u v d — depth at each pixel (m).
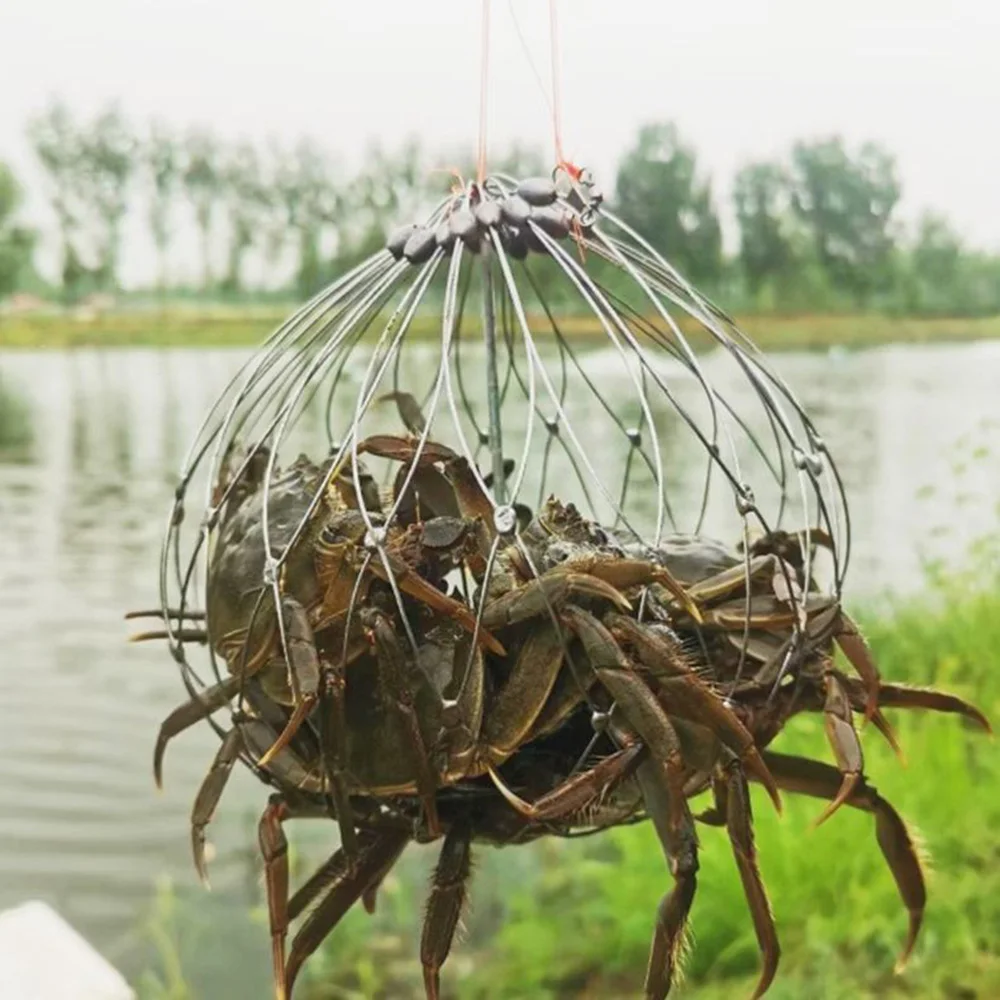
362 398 0.41
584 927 1.21
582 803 0.38
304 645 0.39
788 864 1.12
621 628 0.39
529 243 0.44
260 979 1.17
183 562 1.57
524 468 0.40
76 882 1.24
